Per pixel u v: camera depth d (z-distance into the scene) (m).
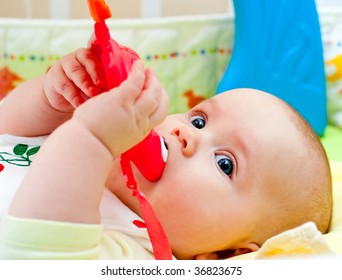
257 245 0.92
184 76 1.52
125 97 0.65
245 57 1.46
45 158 0.68
